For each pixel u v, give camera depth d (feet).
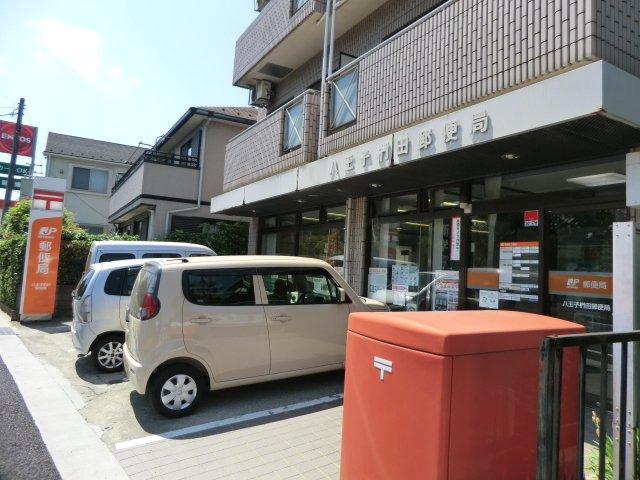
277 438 12.86
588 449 10.89
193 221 49.44
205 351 14.78
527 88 12.69
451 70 15.51
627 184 13.87
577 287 16.22
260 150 29.68
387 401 6.95
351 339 8.01
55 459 11.68
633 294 7.68
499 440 6.47
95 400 16.39
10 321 32.30
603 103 10.89
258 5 37.91
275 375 15.93
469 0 14.97
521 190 18.21
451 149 15.02
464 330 6.43
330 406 15.44
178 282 14.94
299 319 16.48
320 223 31.14
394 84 18.22
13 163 63.77
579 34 11.64
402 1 24.52
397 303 24.22
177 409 14.52
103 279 20.17
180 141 58.90
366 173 19.20
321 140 22.94
